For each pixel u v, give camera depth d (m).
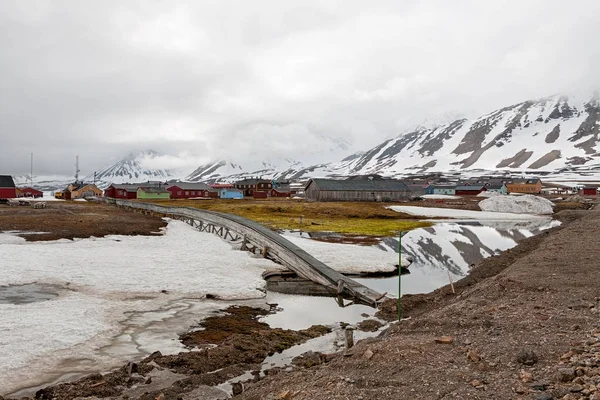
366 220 79.88
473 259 41.09
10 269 28.88
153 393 13.08
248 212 89.06
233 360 16.00
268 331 19.44
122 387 13.50
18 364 14.84
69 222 59.12
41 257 33.34
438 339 14.06
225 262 35.19
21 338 17.00
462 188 178.88
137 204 94.50
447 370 11.29
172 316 21.62
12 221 56.81
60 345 16.69
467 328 15.65
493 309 17.86
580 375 9.97
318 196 127.44
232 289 27.03
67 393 12.83
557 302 18.27
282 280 32.03
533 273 25.05
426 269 36.34
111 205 112.12
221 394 13.06
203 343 18.12
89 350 16.53
